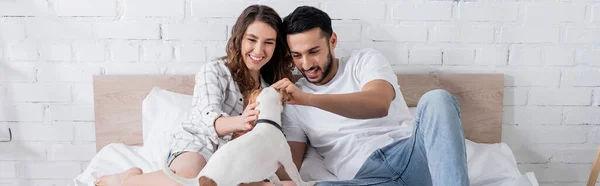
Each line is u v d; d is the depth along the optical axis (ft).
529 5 6.54
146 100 6.20
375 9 6.48
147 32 6.45
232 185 3.83
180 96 6.26
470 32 6.59
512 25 6.58
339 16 6.48
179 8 6.40
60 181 6.87
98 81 6.43
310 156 5.66
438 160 3.97
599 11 6.57
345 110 4.48
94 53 6.47
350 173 5.18
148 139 5.89
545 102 6.82
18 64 6.45
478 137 6.72
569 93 6.79
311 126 5.58
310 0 6.42
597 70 6.73
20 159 6.75
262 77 5.80
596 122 6.90
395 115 5.50
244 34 5.19
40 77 6.51
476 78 6.59
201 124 4.80
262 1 6.41
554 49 6.66
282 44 5.42
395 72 6.66
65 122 6.67
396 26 6.54
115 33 6.43
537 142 6.95
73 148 6.77
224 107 5.25
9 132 6.64
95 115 6.50
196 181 3.85
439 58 6.64
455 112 4.15
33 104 6.59
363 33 6.54
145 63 6.53
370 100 4.55
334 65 5.52
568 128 6.91
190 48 6.51
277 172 5.16
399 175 4.74
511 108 6.83
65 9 6.33
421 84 6.57
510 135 6.91
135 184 4.56
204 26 6.46
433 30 6.57
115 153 5.86
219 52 6.54
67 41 6.43
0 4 6.27
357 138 5.34
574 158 7.00
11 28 6.34
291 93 4.36
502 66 6.70
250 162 3.88
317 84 5.64
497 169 5.51
